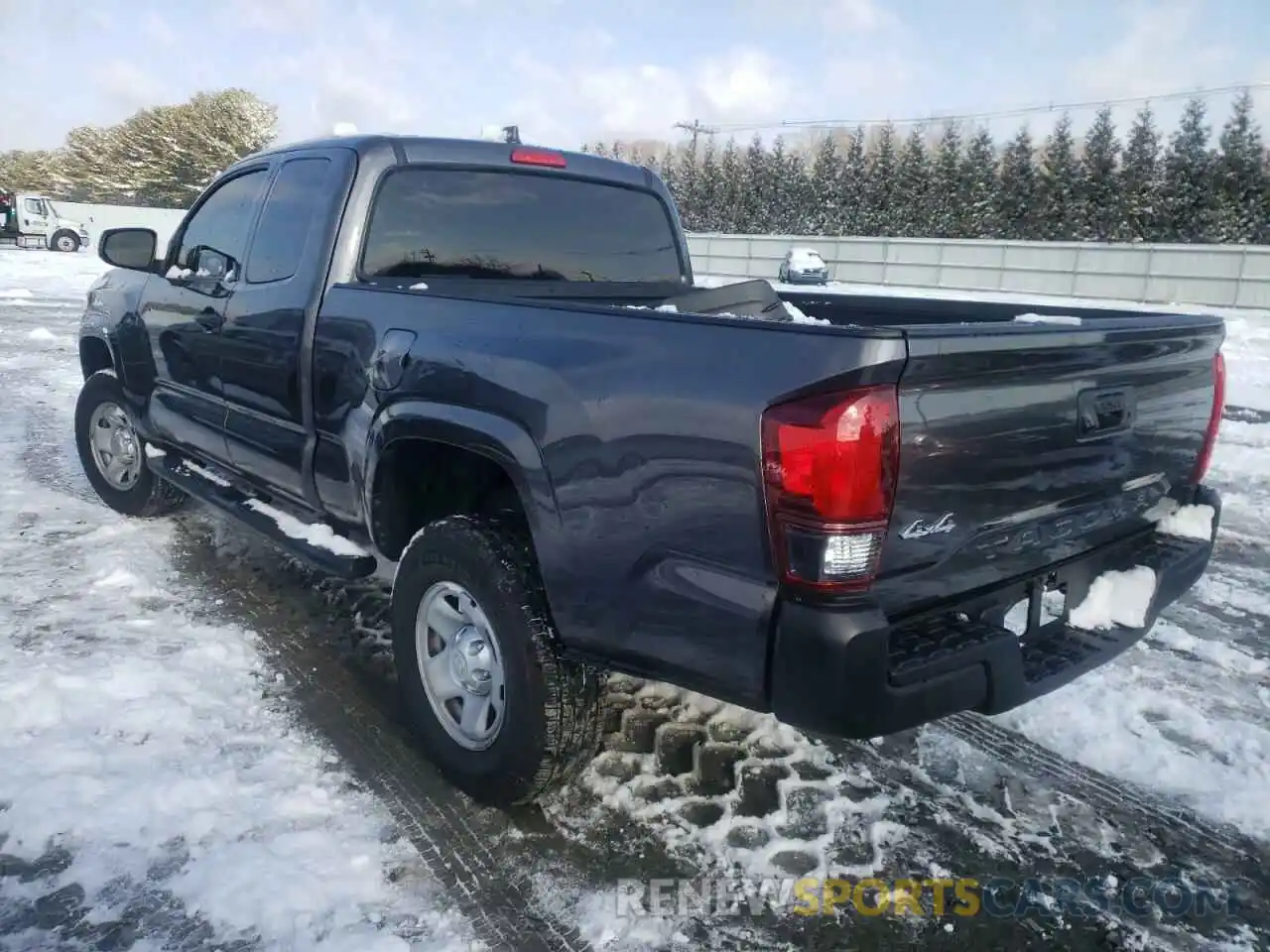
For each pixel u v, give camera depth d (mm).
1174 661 3959
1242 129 46656
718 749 3248
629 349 2404
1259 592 4797
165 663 3619
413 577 2982
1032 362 2318
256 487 4078
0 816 2668
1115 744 3287
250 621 4078
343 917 2377
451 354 2836
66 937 2275
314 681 3582
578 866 2625
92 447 5422
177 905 2385
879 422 2037
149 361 4688
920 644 2283
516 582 2693
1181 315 3047
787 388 2082
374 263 3525
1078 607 2812
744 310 3746
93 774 2889
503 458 2680
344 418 3307
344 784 2943
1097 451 2625
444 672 2984
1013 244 36625
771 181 63938
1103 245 34281
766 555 2150
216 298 4043
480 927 2371
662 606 2379
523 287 3844
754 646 2207
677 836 2771
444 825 2773
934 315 3982
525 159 3936
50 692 3277
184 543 4992
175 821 2695
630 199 4297
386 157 3545
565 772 2781
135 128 68188
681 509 2291
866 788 3035
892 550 2131
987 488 2309
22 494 5781
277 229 3809
